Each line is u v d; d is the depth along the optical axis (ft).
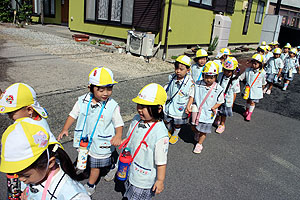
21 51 30.32
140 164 7.76
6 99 7.24
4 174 10.38
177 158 13.03
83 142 8.74
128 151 7.91
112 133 8.96
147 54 32.58
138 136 7.83
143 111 7.54
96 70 8.22
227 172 12.21
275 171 12.71
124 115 16.67
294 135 17.37
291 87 31.27
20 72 22.27
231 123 18.66
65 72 23.79
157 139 7.46
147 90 7.54
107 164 9.27
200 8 39.37
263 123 19.15
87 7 43.42
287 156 14.37
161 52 35.24
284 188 11.39
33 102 7.62
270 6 78.48
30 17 59.00
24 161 4.17
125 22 37.88
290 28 67.97
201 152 13.91
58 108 16.02
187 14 37.19
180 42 37.78
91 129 8.75
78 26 46.11
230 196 10.50
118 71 26.48
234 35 51.67
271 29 61.77
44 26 53.67
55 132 13.41
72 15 46.70
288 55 28.78
